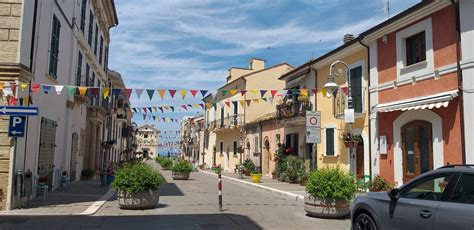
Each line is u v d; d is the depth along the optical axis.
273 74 34.66
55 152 16.72
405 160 14.22
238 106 35.44
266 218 11.02
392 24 14.61
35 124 13.36
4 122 11.52
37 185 13.70
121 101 41.94
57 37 15.78
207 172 38.19
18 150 11.76
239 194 17.78
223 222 10.27
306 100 21.94
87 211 11.61
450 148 12.17
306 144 22.80
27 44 12.15
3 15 11.77
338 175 11.32
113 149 38.06
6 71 11.55
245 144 34.19
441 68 12.59
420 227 6.08
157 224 9.88
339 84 18.83
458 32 11.98
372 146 15.95
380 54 15.72
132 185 12.18
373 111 15.89
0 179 11.42
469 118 11.48
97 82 27.48
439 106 12.13
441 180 6.18
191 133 65.81
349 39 21.28
